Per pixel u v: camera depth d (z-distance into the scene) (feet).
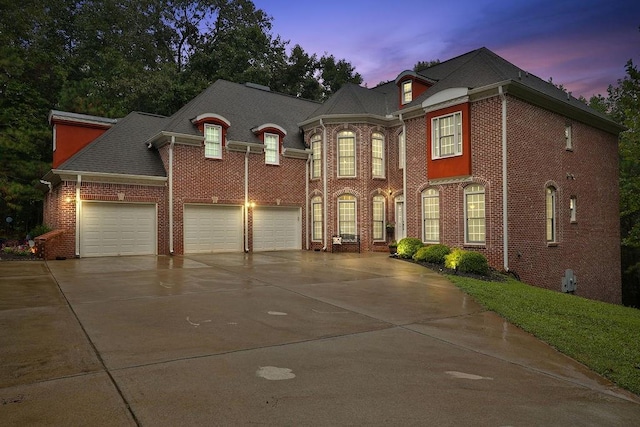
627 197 83.30
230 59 114.01
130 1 130.11
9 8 84.79
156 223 59.98
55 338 19.57
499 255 48.88
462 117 52.37
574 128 60.08
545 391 16.01
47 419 11.94
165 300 28.32
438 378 16.55
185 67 124.06
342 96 73.20
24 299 27.96
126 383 14.69
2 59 72.74
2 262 48.32
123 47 127.75
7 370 15.62
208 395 13.94
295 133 75.05
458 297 32.91
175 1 132.67
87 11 126.62
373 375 16.49
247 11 137.49
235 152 65.41
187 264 47.93
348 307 28.32
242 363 17.17
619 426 13.34
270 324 23.32
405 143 61.62
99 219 56.39
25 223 81.00
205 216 62.95
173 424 11.89
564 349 21.63
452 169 53.62
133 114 68.80
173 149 59.93
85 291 30.96
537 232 52.37
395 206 69.41
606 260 65.21
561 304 34.24
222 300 28.81
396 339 21.71
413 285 37.19
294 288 34.09
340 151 68.59
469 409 13.84
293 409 13.19
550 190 55.52
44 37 112.27
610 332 26.58
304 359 17.99
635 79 73.82
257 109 75.15
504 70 56.70
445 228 55.01
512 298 33.91
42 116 80.23
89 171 54.90
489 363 18.85
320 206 70.59
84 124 65.77
